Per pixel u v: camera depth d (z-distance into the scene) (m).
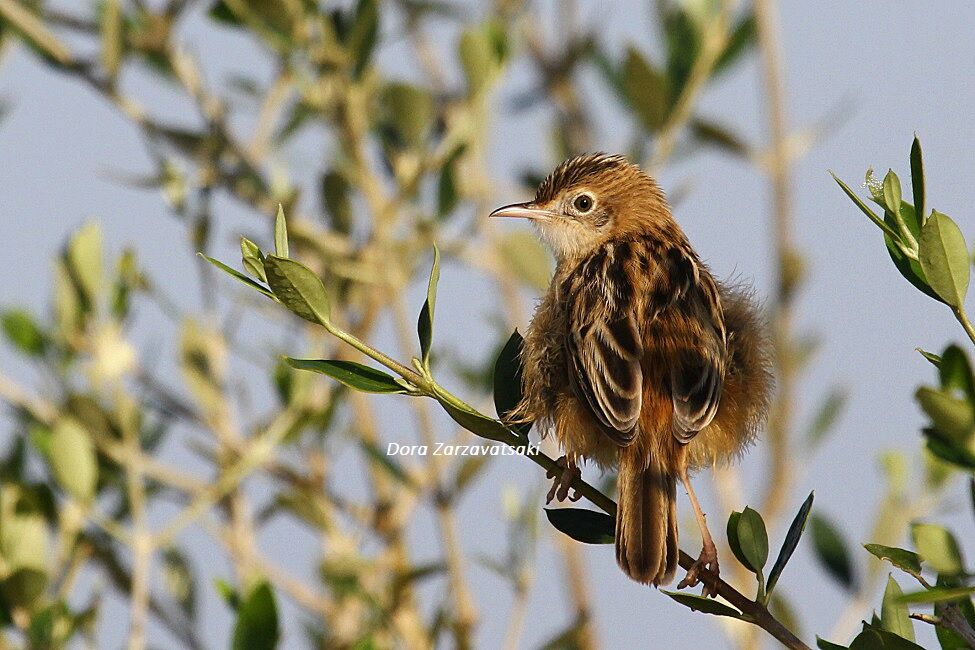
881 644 6.25
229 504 11.45
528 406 8.63
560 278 9.36
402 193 11.88
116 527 10.14
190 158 12.28
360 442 11.52
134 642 9.75
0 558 9.66
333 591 11.18
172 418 11.86
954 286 5.85
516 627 10.70
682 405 8.17
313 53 11.72
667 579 7.77
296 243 12.27
